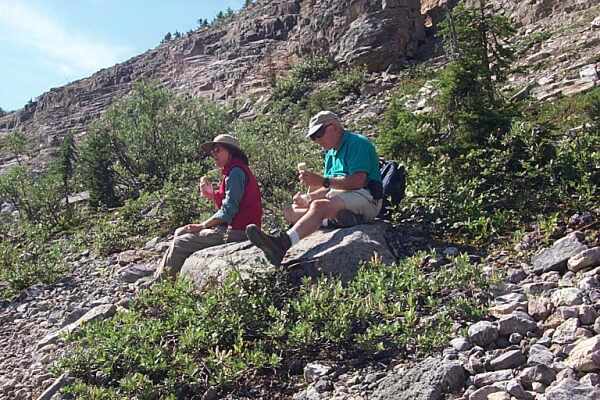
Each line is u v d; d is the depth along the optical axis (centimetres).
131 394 427
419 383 362
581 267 442
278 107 1752
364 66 1683
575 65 1096
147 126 1322
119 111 1427
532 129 622
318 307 452
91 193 1239
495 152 614
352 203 551
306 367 414
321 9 1986
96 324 523
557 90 1002
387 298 455
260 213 616
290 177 990
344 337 424
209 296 490
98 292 720
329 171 586
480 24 702
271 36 2633
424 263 517
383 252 520
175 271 613
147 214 998
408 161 709
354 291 464
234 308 473
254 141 1098
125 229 938
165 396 420
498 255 510
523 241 514
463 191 590
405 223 591
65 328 609
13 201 1293
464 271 457
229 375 418
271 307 457
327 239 535
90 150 1292
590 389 313
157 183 1225
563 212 539
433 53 1692
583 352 341
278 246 507
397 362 396
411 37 1744
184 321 484
